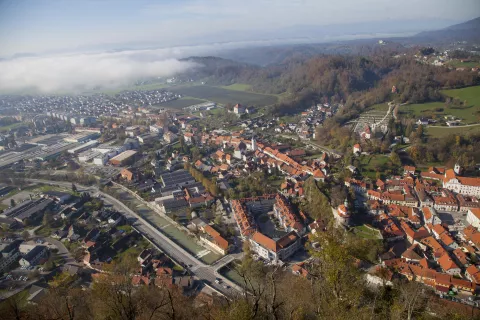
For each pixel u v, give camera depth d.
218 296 144.00
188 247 197.25
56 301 128.88
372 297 98.44
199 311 110.38
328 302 78.62
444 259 157.50
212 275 169.38
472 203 198.75
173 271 173.88
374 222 189.75
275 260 174.62
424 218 193.75
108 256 190.25
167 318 100.19
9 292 160.25
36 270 176.50
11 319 115.94
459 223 188.25
